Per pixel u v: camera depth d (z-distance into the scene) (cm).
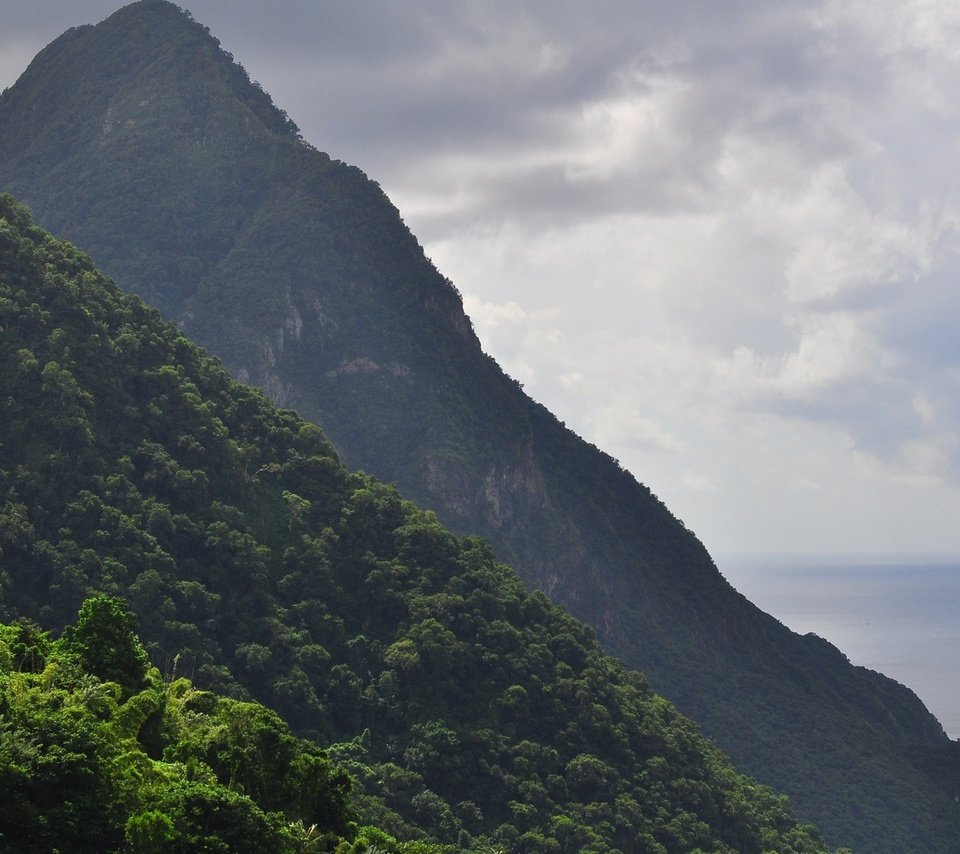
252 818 8712
